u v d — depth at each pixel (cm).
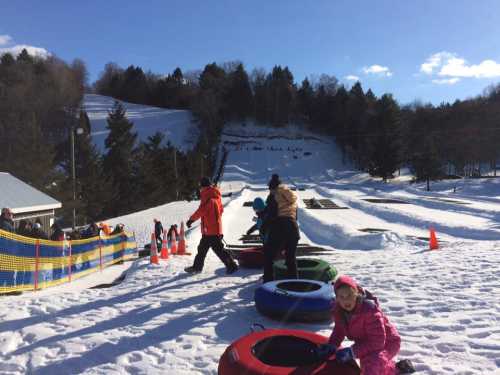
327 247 1702
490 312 528
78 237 1520
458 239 1870
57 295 758
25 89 8488
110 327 547
